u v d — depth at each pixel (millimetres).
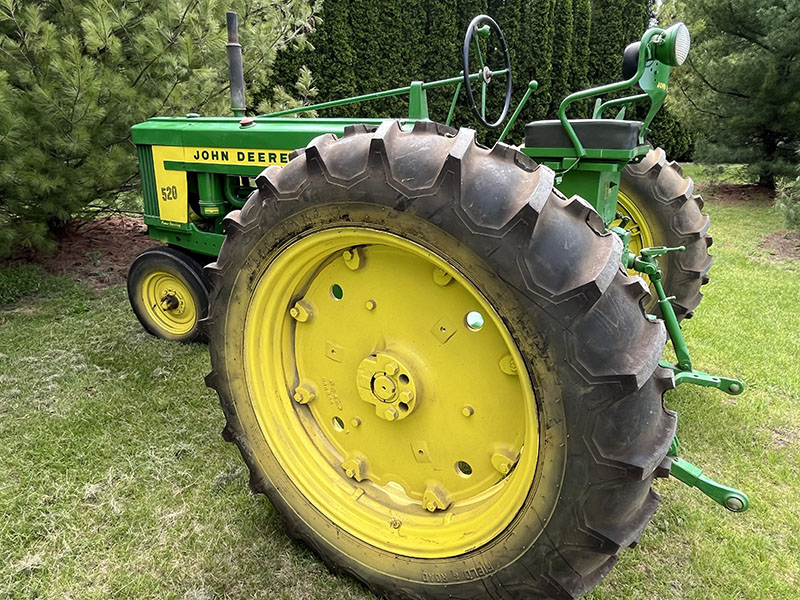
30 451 2496
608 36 10508
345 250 1688
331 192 1504
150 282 3672
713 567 2020
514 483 1469
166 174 3486
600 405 1258
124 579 1881
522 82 9828
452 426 1682
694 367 3465
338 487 1877
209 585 1862
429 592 1662
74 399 2938
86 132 4020
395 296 1679
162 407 2887
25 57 3926
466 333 1589
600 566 1484
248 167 3133
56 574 1896
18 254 5262
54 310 4211
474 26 2695
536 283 1270
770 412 3010
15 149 3893
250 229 1701
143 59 4332
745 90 8250
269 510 2188
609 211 2543
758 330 4012
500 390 1574
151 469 2410
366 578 1789
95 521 2125
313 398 1948
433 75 9070
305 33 6199
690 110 8961
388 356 1688
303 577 1898
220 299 1834
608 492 1306
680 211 3166
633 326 1293
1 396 2943
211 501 2232
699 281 3229
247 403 1899
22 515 2135
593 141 2197
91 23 3826
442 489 1755
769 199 8961
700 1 8289
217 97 4898
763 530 2205
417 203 1371
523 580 1475
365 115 8656
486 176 1343
